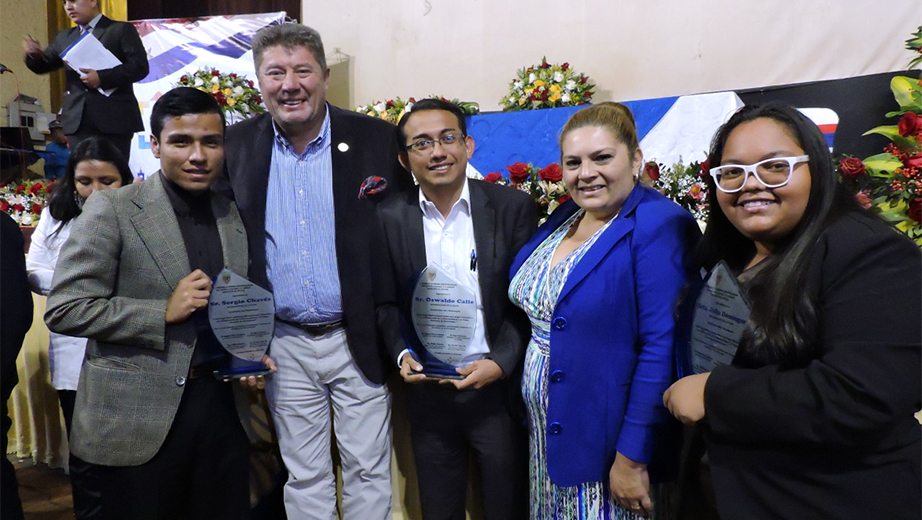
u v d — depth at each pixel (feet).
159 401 4.57
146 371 4.56
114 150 6.84
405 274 5.18
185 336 4.65
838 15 12.23
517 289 4.77
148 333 4.45
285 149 5.58
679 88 13.61
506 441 5.11
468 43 15.30
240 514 5.10
